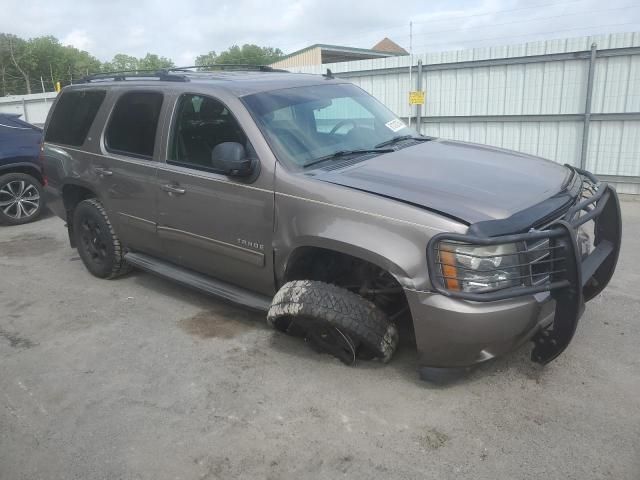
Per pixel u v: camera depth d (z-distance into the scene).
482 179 3.38
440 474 2.65
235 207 3.75
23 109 27.48
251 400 3.31
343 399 3.26
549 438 2.85
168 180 4.21
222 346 3.99
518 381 3.35
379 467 2.71
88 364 3.85
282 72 4.92
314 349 3.70
